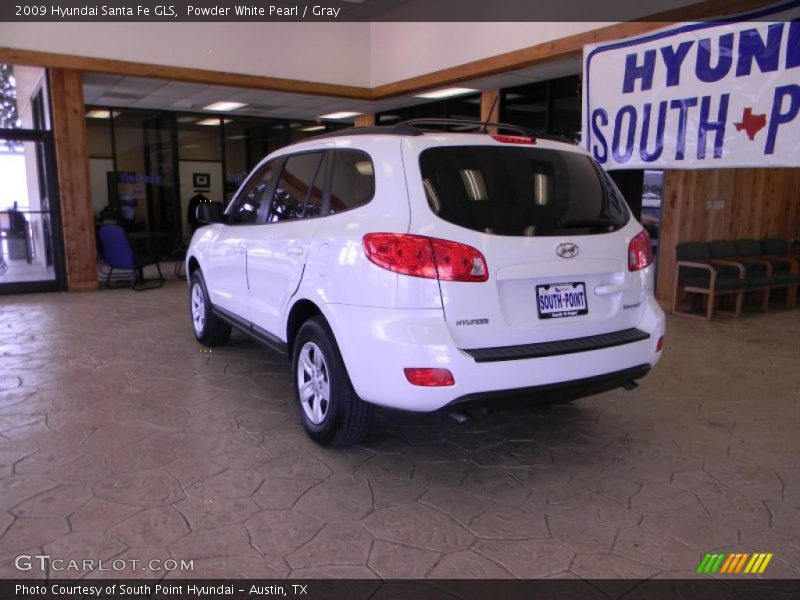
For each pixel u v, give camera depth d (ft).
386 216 9.01
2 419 11.82
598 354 9.36
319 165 11.35
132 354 16.67
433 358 8.38
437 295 8.50
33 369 15.20
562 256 9.29
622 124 18.53
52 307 24.11
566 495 9.20
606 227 9.99
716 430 11.84
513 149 9.75
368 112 41.52
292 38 32.58
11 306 24.34
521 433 11.58
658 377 15.38
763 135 15.40
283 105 38.58
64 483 9.27
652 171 27.32
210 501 8.81
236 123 44.32
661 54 17.28
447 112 36.01
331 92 34.24
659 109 17.52
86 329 19.92
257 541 7.84
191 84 31.24
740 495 9.23
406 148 9.25
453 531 8.16
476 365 8.46
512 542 7.92
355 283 9.14
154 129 41.55
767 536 8.12
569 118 28.30
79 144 27.91
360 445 10.90
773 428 11.97
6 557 7.43
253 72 31.68
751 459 10.53
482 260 8.68
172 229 43.24
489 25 26.91
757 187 27.81
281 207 12.39
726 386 14.66
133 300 25.82
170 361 15.97
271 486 9.30
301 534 8.02
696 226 25.30
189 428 11.51
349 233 9.46
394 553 7.65
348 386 9.90
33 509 8.50
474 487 9.41
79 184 28.09
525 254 8.98
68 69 27.07
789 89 14.80
